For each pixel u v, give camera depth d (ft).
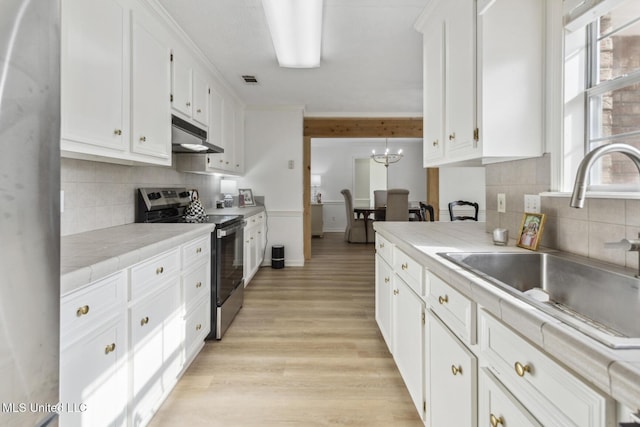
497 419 2.75
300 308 10.19
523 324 2.34
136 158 6.07
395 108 15.65
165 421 5.20
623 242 3.10
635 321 3.12
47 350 2.15
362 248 20.89
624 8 3.87
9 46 1.85
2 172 1.84
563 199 4.40
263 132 15.56
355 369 6.69
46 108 2.11
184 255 6.26
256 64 10.24
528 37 4.73
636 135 3.69
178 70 8.01
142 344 4.74
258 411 5.44
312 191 28.22
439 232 6.51
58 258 2.23
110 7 5.22
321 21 7.20
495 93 4.74
